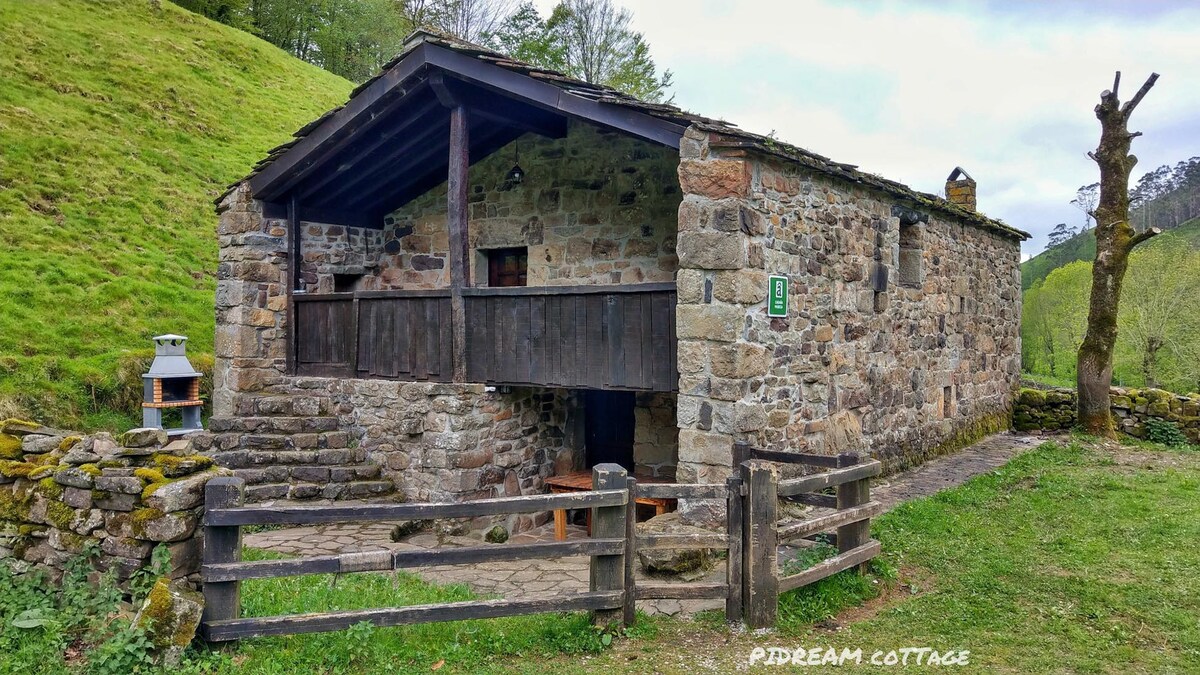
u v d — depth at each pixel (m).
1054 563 4.98
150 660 3.27
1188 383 20.64
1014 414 11.88
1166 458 8.70
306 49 34.00
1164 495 6.69
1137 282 20.66
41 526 3.89
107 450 3.82
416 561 3.53
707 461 5.45
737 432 5.38
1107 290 10.36
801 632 4.02
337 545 6.25
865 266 7.39
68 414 8.39
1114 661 3.66
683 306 5.55
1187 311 20.08
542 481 7.88
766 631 3.98
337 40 33.50
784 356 5.99
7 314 9.34
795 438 6.12
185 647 3.31
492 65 6.30
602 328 6.34
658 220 7.76
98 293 10.52
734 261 5.37
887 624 4.12
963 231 9.99
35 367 8.68
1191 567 4.81
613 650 3.74
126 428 8.63
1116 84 10.08
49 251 10.92
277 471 7.27
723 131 5.34
